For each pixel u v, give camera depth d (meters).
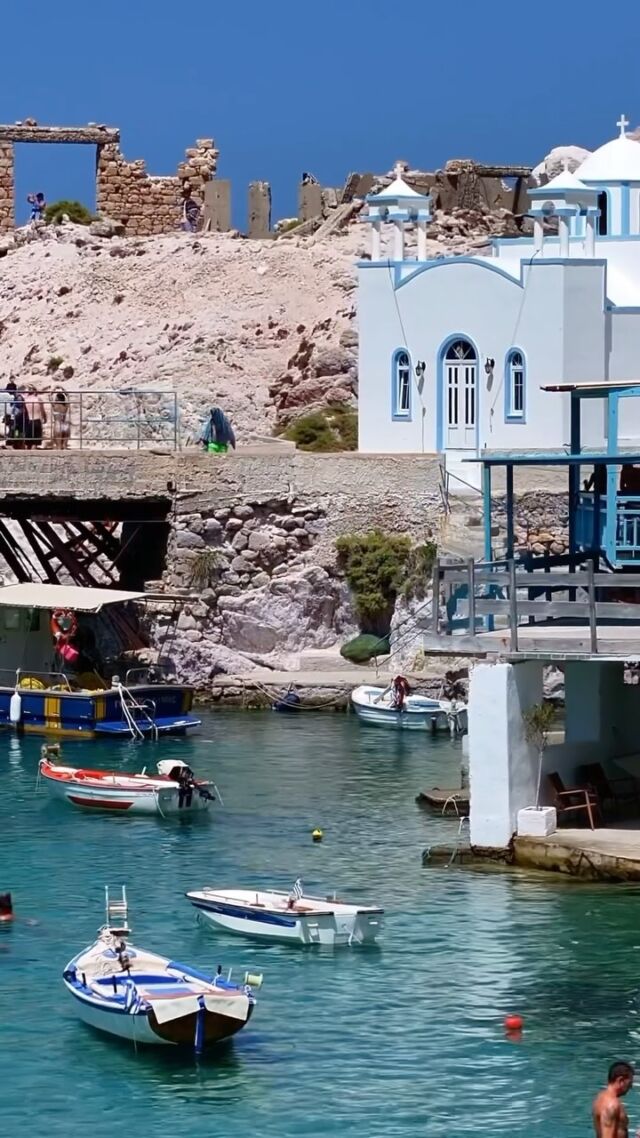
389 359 90.81
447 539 82.94
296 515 85.12
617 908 51.53
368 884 54.44
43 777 65.44
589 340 87.75
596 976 47.53
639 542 60.84
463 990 46.84
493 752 55.12
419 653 81.81
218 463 85.56
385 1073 42.84
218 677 83.38
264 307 111.88
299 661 83.56
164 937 50.50
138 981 45.12
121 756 71.50
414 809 63.38
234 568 85.12
